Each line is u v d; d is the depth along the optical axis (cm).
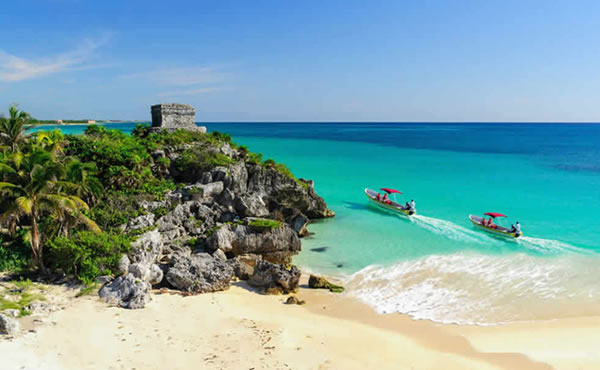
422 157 9925
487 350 1869
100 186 2750
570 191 5756
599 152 11406
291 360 1706
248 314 2133
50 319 1866
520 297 2439
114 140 4200
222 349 1758
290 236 3108
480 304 2356
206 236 3061
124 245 2433
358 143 14650
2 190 2128
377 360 1756
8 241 2611
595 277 2730
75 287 2216
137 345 1733
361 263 3033
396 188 6012
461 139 17838
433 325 2108
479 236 3712
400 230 3912
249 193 3872
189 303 2198
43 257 2436
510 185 6234
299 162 8744
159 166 3947
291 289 2473
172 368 1594
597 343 1916
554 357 1798
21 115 3462
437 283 2653
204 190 3547
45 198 2216
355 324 2098
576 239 3600
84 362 1583
